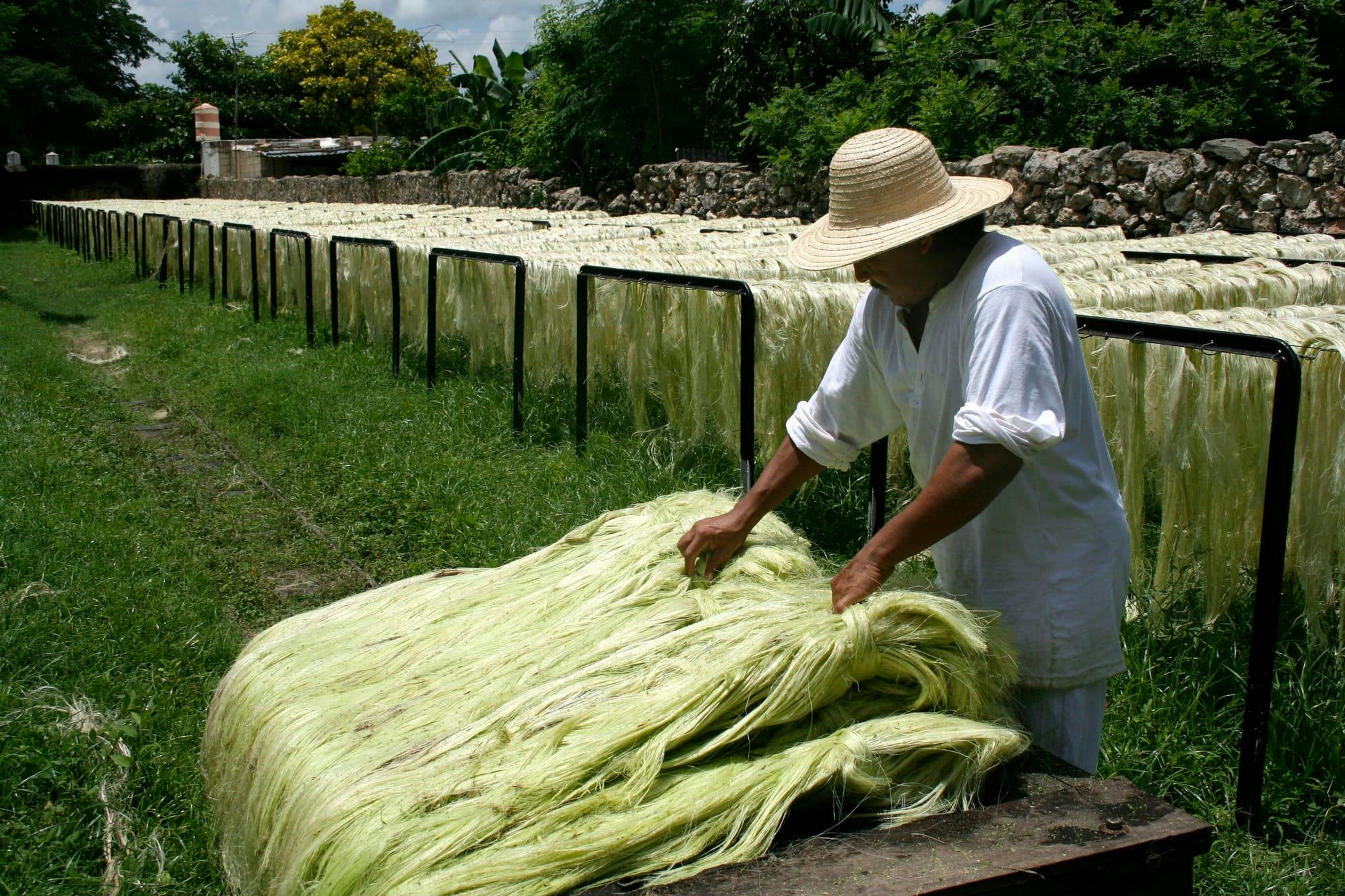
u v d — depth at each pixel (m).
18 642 3.60
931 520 1.76
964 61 14.27
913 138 1.87
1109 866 1.51
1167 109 12.45
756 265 6.43
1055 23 13.96
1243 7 14.39
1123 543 1.99
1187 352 3.29
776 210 14.82
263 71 53.47
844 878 1.45
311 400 7.59
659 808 1.61
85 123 46.34
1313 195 9.18
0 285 16.48
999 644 1.85
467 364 8.09
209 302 13.32
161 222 15.98
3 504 5.04
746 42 18.11
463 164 25.30
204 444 6.94
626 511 2.68
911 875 1.45
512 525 5.00
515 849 1.56
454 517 5.19
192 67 52.38
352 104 50.38
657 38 19.02
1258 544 3.43
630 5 18.70
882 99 14.41
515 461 6.06
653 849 1.57
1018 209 11.45
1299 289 5.31
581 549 2.54
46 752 2.91
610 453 5.77
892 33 15.38
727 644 1.82
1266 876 2.54
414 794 1.71
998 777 1.76
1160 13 13.87
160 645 3.76
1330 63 14.03
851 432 2.21
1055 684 1.98
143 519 5.29
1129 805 1.63
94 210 20.64
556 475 5.68
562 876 1.52
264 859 1.90
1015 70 13.53
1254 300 5.25
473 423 6.68
